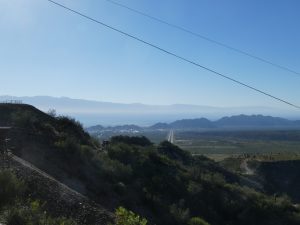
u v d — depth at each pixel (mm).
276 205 40594
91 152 26141
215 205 35344
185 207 29688
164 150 54469
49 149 23469
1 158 17141
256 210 38594
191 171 40188
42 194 15180
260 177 82062
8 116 28062
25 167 17203
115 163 27656
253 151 171500
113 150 32312
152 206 24938
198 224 25844
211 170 58281
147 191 26734
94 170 24250
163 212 25016
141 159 33469
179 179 34156
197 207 31297
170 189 30578
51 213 14039
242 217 36000
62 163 22781
